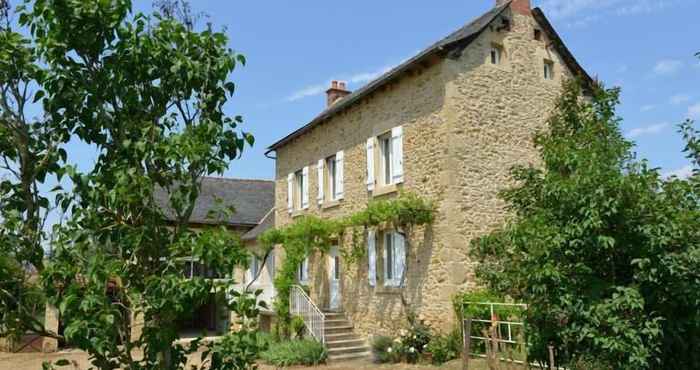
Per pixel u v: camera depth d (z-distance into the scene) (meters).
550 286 5.45
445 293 11.80
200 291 2.70
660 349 5.46
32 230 2.82
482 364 10.32
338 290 15.80
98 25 2.85
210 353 3.06
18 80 2.88
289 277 16.30
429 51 12.41
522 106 13.30
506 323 9.90
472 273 11.91
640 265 5.04
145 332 2.80
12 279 2.75
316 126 17.47
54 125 2.94
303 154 18.38
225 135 3.16
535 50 13.88
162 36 3.08
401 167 13.55
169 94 3.13
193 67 3.05
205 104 3.15
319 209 17.03
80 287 2.63
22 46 2.86
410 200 12.53
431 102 12.75
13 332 2.83
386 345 12.66
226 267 2.86
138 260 2.87
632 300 5.01
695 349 5.69
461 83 12.49
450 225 11.88
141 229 2.80
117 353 2.78
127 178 2.74
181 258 2.87
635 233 5.32
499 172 12.59
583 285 5.36
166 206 2.99
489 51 13.10
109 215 2.84
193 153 2.83
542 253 5.40
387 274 13.91
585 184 5.31
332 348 13.87
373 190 14.36
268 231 17.73
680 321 5.49
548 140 6.41
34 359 16.12
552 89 13.91
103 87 2.94
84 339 2.54
